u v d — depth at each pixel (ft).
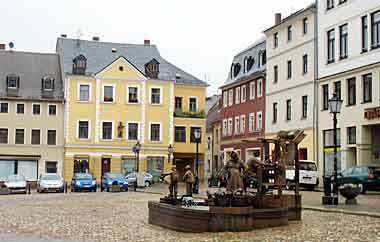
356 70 139.23
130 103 229.45
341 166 144.05
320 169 154.81
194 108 243.40
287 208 64.03
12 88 222.28
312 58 161.79
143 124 230.48
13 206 100.99
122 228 65.00
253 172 66.28
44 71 232.94
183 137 239.30
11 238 56.70
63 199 122.52
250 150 208.64
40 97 222.07
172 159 232.32
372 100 133.28
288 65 178.40
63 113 223.71
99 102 225.97
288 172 127.13
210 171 273.54
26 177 219.20
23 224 70.18
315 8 160.25
